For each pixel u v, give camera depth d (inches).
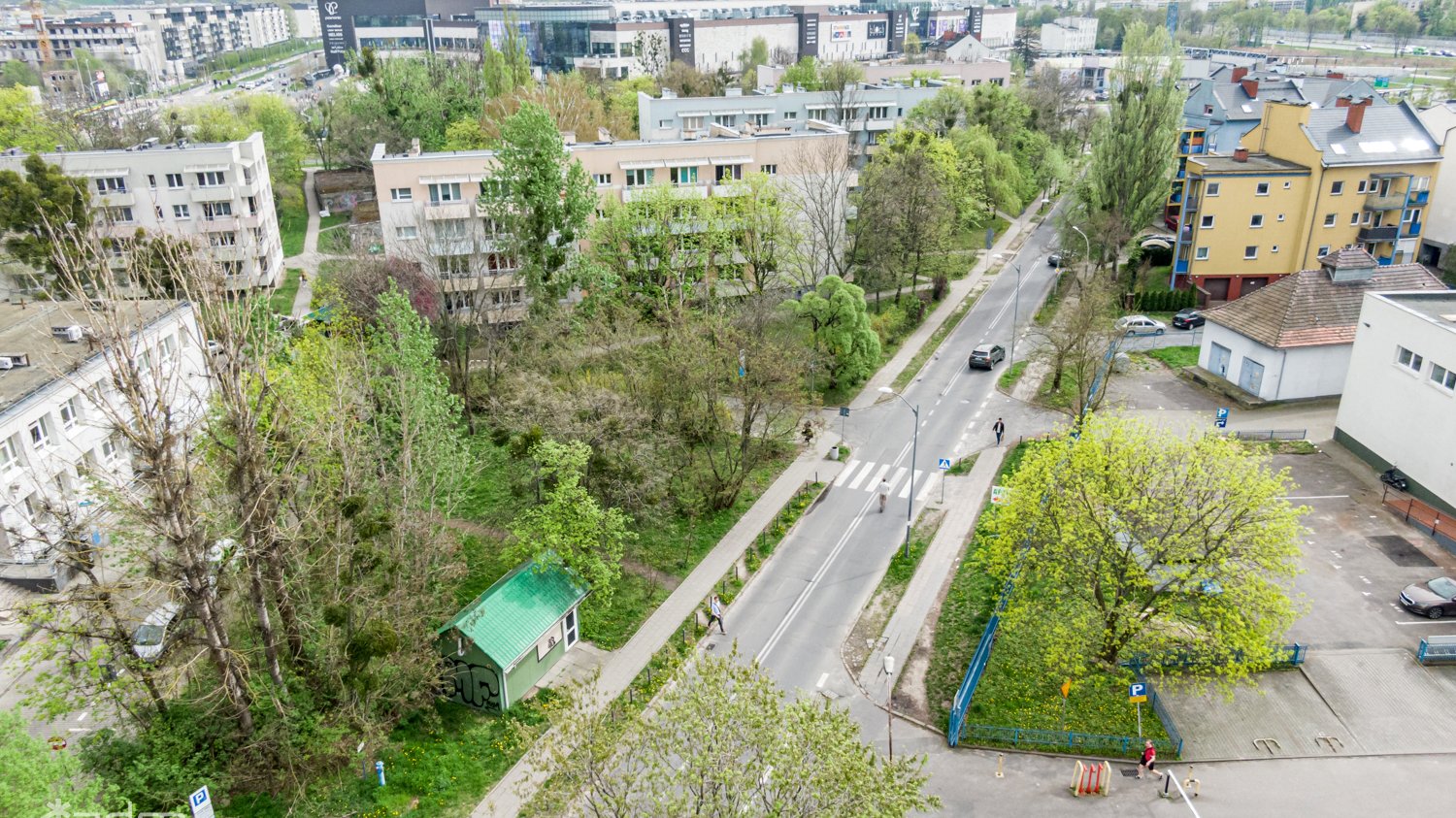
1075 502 1339.8
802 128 3444.9
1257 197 2935.5
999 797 1192.8
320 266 2559.1
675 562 1758.1
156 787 1104.2
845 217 3048.7
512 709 1362.0
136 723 1177.4
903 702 1387.8
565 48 7421.3
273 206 3558.1
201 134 4126.5
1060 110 4901.6
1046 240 3836.1
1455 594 1491.1
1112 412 1609.3
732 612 1616.6
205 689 1235.9
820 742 872.9
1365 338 1988.2
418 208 2650.1
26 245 2475.4
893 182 2930.6
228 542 1214.3
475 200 2603.3
